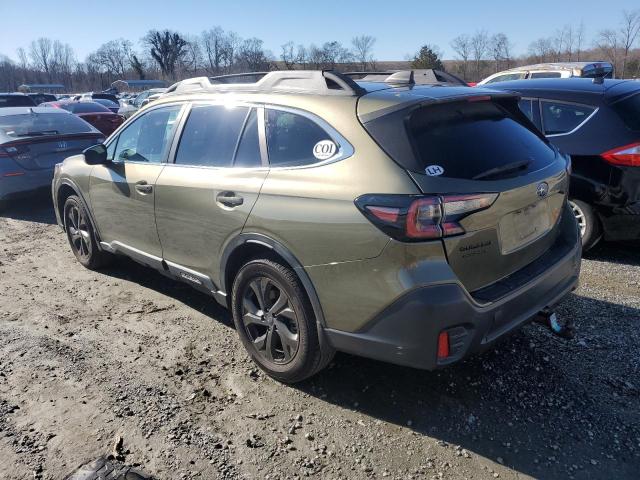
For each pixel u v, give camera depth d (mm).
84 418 3059
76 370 3545
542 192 3043
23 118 8148
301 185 3002
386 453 2797
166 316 4355
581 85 5535
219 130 3693
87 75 95062
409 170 2650
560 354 3629
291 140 3191
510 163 2943
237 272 3502
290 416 3090
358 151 2828
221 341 3934
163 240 4082
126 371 3535
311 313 3062
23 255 6020
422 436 2912
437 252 2580
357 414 3098
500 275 2891
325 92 3168
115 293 4844
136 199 4242
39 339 3965
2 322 4270
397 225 2572
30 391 3311
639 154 4871
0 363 3629
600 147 5086
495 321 2773
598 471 2650
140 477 2623
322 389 3326
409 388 3312
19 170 7566
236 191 3352
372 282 2691
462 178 2686
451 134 2891
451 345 2639
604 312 4211
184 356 3729
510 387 3299
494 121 3201
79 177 5023
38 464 2707
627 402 3143
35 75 96438
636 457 2732
